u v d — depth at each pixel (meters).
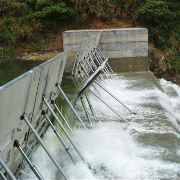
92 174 8.94
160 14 26.56
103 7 28.09
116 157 9.82
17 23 27.98
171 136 11.52
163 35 26.86
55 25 27.86
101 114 13.77
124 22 28.17
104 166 9.34
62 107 12.31
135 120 13.19
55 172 8.72
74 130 11.44
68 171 8.88
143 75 21.88
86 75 16.91
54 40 27.58
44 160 9.23
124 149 10.40
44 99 8.86
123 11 28.25
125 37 23.20
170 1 28.08
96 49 21.92
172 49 26.56
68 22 28.23
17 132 7.15
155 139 11.27
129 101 15.79
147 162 9.61
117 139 11.19
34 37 27.69
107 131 11.85
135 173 9.01
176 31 27.44
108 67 22.84
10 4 28.44
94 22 28.22
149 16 27.30
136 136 11.50
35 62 23.12
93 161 9.52
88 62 19.06
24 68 21.00
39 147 9.59
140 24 27.73
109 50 23.28
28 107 7.54
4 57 26.20
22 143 7.95
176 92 20.23
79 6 27.94
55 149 9.89
